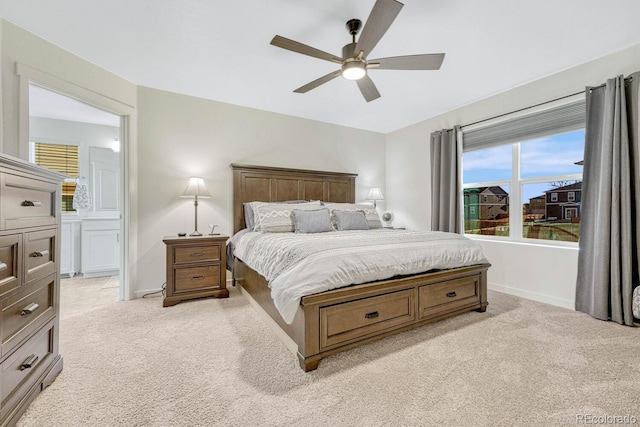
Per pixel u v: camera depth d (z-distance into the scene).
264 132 3.80
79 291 3.26
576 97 2.63
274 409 1.30
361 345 1.91
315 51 1.82
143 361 1.71
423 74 2.82
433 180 3.97
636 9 1.88
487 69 2.71
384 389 1.45
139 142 3.02
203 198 3.38
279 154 3.92
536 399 1.37
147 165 3.07
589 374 1.57
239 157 3.62
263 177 3.72
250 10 1.90
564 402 1.34
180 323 2.29
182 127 3.26
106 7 1.88
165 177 3.16
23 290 1.26
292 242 2.06
